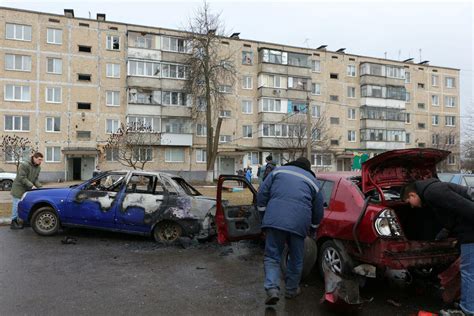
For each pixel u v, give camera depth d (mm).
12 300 4344
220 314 4074
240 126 41094
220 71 36094
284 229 4207
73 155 34562
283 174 4473
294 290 4539
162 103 37500
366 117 45719
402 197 4121
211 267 5902
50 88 34531
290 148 39312
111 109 36281
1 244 7195
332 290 4258
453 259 4480
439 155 5027
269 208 4367
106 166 35531
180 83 38062
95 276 5332
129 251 6859
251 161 41531
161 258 6418
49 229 8008
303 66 43312
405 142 47969
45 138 34125
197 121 38844
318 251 5234
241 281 5223
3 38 33344
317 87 44531
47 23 34719
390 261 4211
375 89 46406
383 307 4352
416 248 4336
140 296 4574
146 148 34969
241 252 6926
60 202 7883
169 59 38000
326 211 5117
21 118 33562
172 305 4305
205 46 34156
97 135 35688
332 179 5406
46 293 4598
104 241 7637
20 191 8703
